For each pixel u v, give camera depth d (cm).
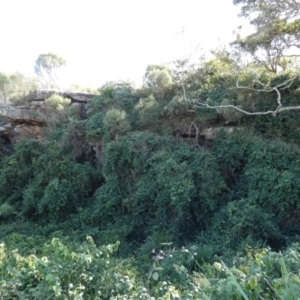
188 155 1066
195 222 981
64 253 391
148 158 1114
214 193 954
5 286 345
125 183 1157
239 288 218
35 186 1341
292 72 1134
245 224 793
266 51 1216
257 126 1113
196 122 1223
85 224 1145
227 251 749
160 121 1295
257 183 923
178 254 672
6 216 1337
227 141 1061
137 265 751
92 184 1343
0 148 1809
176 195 941
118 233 1019
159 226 995
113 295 401
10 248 902
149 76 1415
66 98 1681
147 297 362
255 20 1120
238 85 1138
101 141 1356
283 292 220
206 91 1275
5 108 1745
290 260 294
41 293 338
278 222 863
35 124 1681
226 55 1283
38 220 1289
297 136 1040
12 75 2278
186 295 344
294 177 870
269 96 1122
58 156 1405
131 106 1455
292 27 1133
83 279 387
